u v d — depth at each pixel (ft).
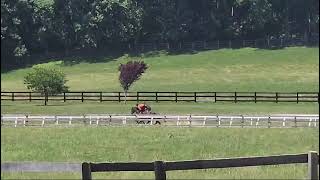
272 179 53.16
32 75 198.70
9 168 46.62
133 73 209.15
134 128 121.08
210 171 59.62
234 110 165.17
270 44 383.86
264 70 309.22
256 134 107.14
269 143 97.86
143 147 97.25
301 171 57.41
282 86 263.29
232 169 59.77
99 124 130.52
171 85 271.08
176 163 43.24
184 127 122.62
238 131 113.09
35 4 376.48
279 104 185.78
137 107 153.07
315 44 377.30
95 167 43.39
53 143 99.50
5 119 133.69
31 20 374.43
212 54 361.30
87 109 171.63
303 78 282.77
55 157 86.99
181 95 215.72
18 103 195.52
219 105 182.91
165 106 179.01
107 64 352.49
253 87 263.08
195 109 168.35
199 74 302.86
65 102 198.59
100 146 97.35
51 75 197.67
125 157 87.86
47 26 377.91
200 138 103.96
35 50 376.48
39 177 52.75
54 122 133.90
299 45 376.68
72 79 300.81
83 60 364.58
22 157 85.51
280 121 126.11
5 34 355.97
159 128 120.88
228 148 94.48
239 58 345.72
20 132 115.24
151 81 282.77
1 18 357.41
